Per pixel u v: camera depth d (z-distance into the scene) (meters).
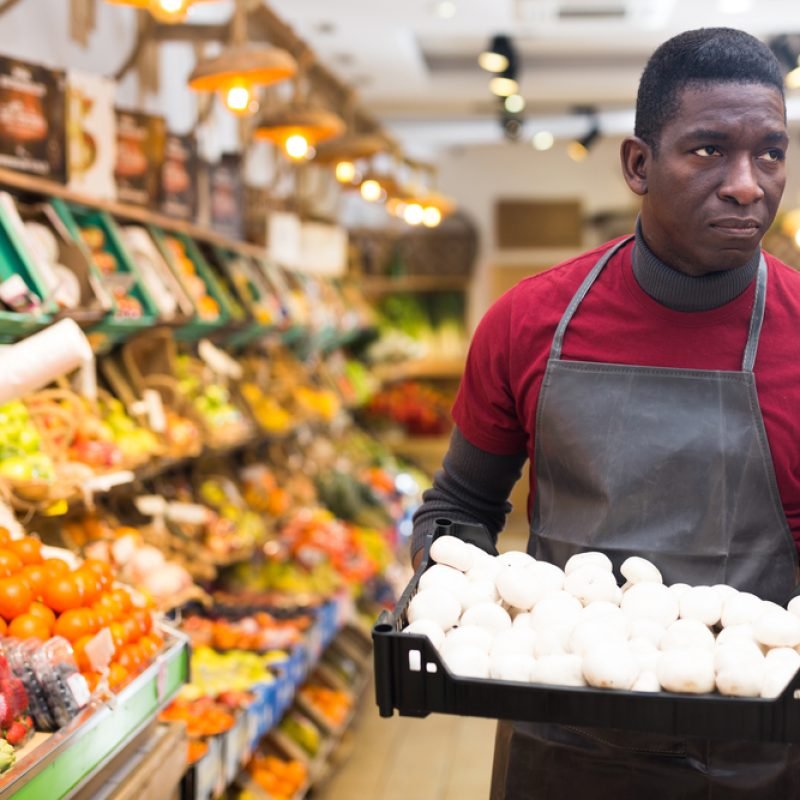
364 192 6.82
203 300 4.27
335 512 6.26
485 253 11.49
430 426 9.82
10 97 2.97
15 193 3.20
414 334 10.36
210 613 4.18
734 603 1.41
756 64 1.42
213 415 4.18
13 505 2.63
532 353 1.68
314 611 4.43
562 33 7.83
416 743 4.88
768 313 1.58
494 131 10.07
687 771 1.52
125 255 3.60
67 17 4.36
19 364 2.47
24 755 1.90
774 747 1.52
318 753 4.22
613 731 1.54
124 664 2.32
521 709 1.27
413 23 7.18
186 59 5.80
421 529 1.78
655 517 1.58
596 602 1.45
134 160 3.81
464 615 1.45
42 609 2.23
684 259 1.53
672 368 1.59
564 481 1.65
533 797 1.60
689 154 1.43
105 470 3.04
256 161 6.98
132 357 3.79
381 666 1.29
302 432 6.45
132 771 2.33
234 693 3.43
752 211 1.42
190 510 3.80
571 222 11.42
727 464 1.56
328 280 7.25
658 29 7.68
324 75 6.28
